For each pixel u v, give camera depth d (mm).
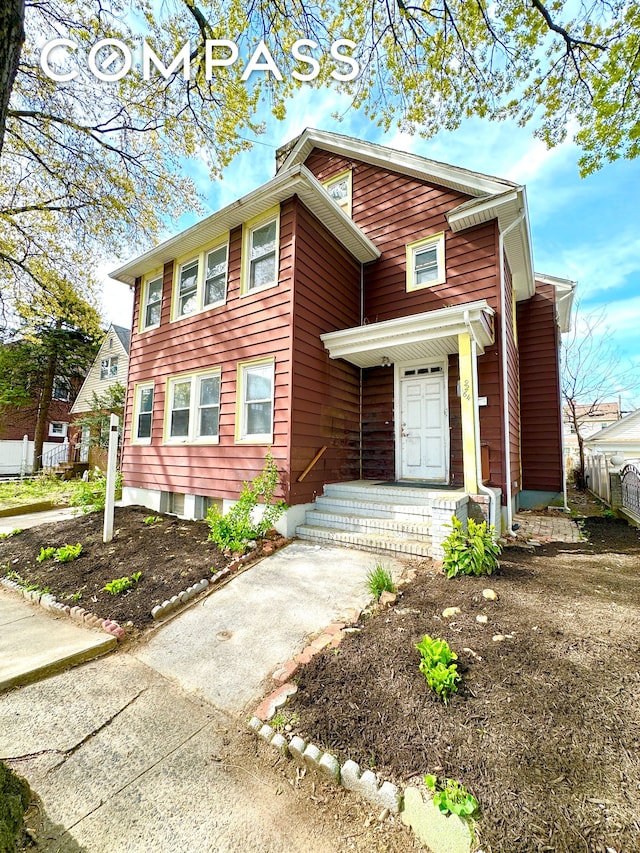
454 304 6684
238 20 3854
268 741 2123
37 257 7785
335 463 6809
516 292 9008
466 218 6395
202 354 7199
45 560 5156
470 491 5211
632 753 1705
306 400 6008
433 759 1783
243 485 6074
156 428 8039
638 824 1420
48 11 3908
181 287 7973
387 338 5961
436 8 3844
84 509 7848
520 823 1462
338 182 8594
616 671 2238
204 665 2881
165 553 4988
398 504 5590
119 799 1805
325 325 6590
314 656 2721
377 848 1559
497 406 6145
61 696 2592
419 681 2275
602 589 3496
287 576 4234
